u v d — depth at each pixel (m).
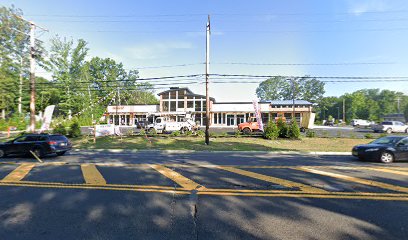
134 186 6.25
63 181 6.82
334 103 88.31
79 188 6.08
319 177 7.26
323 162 10.45
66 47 50.72
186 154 13.79
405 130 29.91
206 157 12.30
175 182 6.67
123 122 48.12
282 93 84.19
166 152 14.79
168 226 3.86
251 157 12.30
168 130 28.47
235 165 9.56
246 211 4.49
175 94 45.78
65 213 4.43
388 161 10.27
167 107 45.88
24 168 8.98
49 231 3.70
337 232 3.62
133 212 4.47
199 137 22.53
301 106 43.31
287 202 4.98
